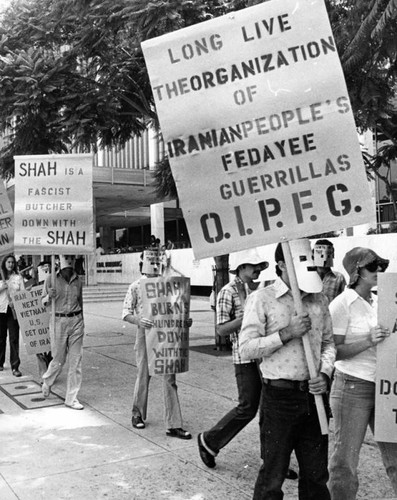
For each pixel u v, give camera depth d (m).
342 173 3.01
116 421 5.77
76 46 7.82
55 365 6.60
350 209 3.01
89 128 8.33
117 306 20.84
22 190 6.48
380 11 4.63
